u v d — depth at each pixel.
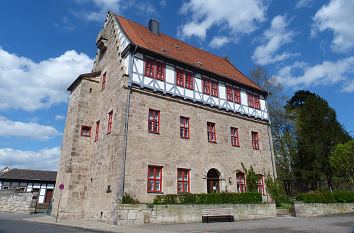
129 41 16.92
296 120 29.53
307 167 26.95
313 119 27.62
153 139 15.91
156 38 21.14
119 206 12.74
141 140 15.42
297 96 35.59
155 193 14.98
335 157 23.34
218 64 24.44
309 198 17.02
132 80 16.06
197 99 18.78
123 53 17.06
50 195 33.41
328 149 26.42
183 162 16.73
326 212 17.23
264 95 23.78
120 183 13.84
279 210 17.25
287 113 30.72
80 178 17.38
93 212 15.58
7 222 13.11
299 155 28.09
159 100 16.98
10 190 22.89
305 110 28.62
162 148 16.11
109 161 15.23
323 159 25.95
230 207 14.55
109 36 20.39
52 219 15.77
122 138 14.69
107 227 11.58
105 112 17.59
